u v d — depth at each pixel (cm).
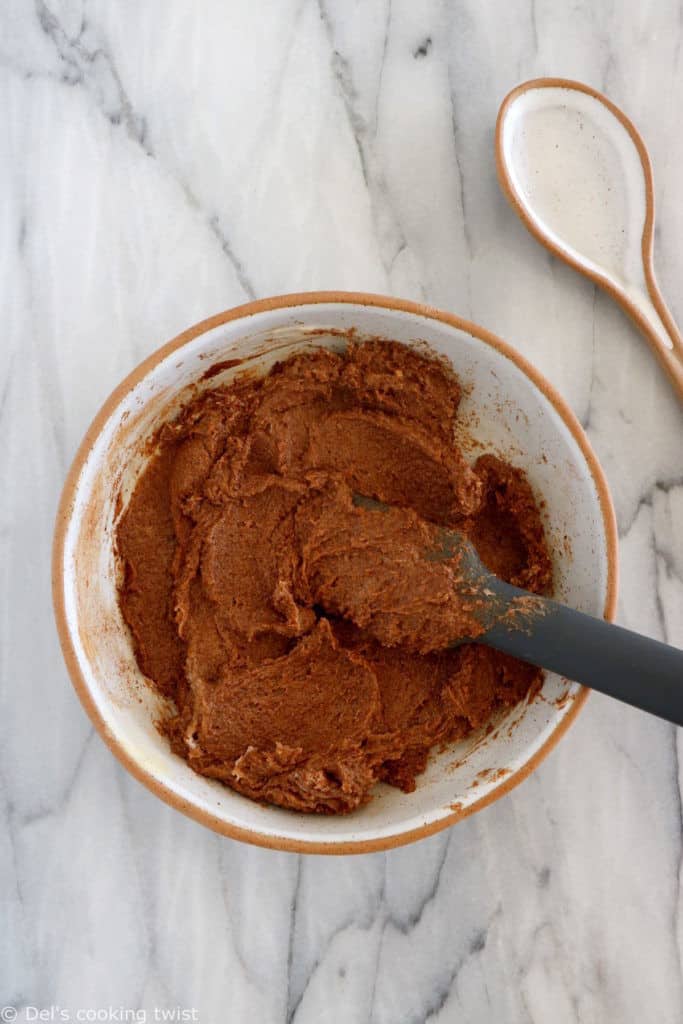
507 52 72
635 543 71
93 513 65
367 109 71
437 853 71
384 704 67
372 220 71
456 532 66
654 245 72
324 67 71
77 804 70
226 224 71
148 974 69
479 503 68
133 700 66
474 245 71
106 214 70
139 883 70
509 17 72
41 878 69
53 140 70
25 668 70
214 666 66
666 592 71
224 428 67
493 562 69
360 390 67
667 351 70
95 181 70
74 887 69
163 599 67
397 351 67
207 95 71
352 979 70
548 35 72
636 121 72
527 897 71
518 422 68
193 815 63
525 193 71
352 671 66
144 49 71
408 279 71
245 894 70
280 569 66
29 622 70
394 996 70
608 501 65
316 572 66
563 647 63
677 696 60
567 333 71
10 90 70
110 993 69
